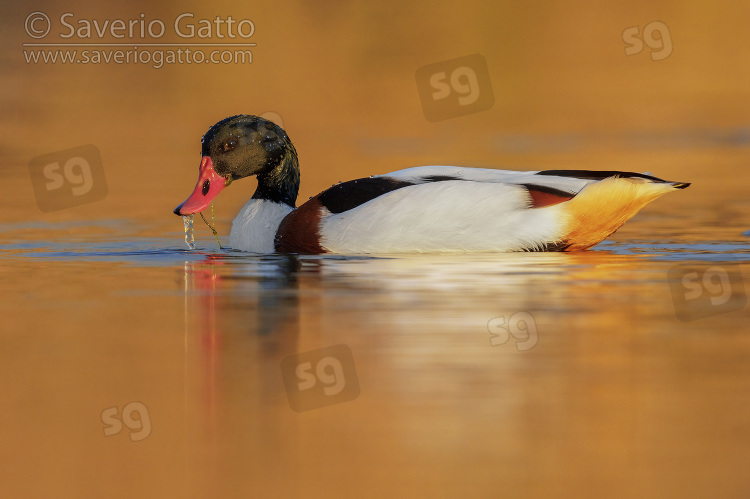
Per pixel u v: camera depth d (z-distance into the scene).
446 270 12.05
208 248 14.42
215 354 8.91
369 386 8.04
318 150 26.00
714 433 7.11
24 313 10.37
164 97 32.34
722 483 6.39
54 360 8.80
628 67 35.28
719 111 30.42
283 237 13.72
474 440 7.03
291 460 6.78
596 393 7.87
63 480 6.62
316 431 7.23
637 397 7.76
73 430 7.37
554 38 37.50
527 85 33.44
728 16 38.97
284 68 35.25
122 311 10.43
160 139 27.41
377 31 38.47
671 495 6.24
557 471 6.57
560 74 34.53
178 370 8.52
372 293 11.04
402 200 13.09
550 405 7.62
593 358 8.71
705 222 16.34
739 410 7.51
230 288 11.47
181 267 12.85
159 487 6.48
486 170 13.68
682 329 9.56
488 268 12.15
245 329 9.68
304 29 38.69
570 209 12.74
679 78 34.19
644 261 12.71
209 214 18.25
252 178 22.55
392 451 6.89
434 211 12.91
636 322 9.82
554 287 11.20
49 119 29.69
